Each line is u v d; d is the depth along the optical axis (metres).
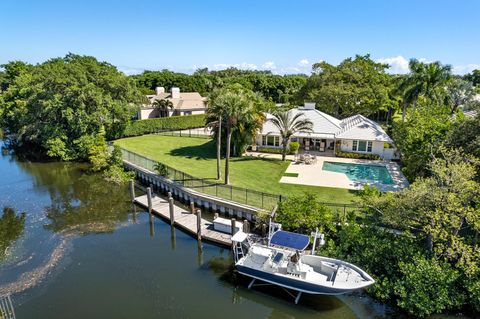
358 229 19.61
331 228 20.44
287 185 30.52
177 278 18.88
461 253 16.20
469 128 22.69
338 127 44.56
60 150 44.28
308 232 21.28
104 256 21.03
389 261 17.62
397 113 80.88
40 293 17.12
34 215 27.33
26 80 60.19
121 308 16.17
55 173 39.78
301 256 18.31
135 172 37.97
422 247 18.08
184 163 38.84
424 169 26.80
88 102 46.56
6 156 48.69
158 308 16.31
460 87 56.91
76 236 23.70
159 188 33.28
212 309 16.48
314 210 21.30
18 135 52.34
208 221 25.59
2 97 63.72
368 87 57.69
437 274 15.77
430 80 44.31
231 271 19.69
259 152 44.41
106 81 51.72
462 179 16.75
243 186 30.12
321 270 17.84
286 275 17.19
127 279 18.59
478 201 16.73
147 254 21.42
